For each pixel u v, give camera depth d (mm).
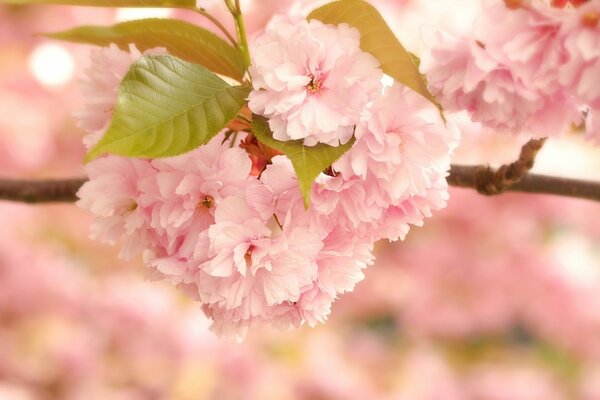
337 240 620
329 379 1698
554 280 1771
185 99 595
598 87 580
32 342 1648
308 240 607
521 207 1731
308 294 618
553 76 587
